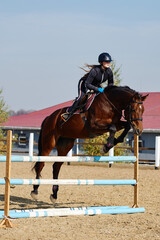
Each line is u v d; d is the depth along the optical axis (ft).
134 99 32.58
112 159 34.35
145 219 32.04
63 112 37.60
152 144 104.06
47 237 26.37
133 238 26.22
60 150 39.52
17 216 30.07
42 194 45.75
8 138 29.96
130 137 104.32
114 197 44.16
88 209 32.91
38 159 31.55
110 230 28.32
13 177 60.03
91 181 33.04
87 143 83.61
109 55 35.17
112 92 33.99
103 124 33.78
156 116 118.73
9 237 26.13
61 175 64.28
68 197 44.11
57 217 32.91
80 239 25.93
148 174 66.64
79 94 35.70
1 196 43.83
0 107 106.11
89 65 35.73
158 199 42.80
